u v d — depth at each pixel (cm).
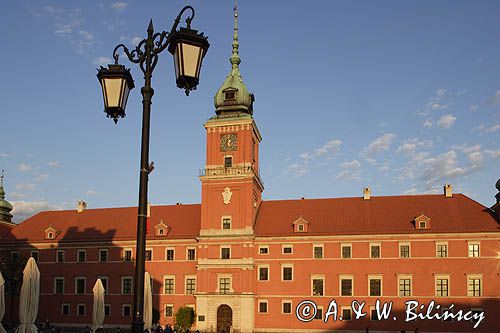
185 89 1405
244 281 9125
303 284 9025
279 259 9200
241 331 8944
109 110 1527
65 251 10481
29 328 2934
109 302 10006
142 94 1428
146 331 5547
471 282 8388
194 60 1389
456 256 8519
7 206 12131
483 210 8906
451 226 8694
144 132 1412
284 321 8969
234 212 9419
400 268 8694
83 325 10038
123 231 10400
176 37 1385
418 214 9081
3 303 3005
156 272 9881
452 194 9356
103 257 10262
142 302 1341
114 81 1528
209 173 9625
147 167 1405
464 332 8238
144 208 1382
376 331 8569
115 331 9744
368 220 9200
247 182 9450
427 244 8681
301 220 9300
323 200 9938
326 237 9081
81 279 10262
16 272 9988
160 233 10075
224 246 9344
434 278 8531
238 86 10012
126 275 10044
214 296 9150
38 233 10862
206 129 9838
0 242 10762
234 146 9662
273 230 9438
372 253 8881
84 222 10900
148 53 1438
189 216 10412
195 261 9719
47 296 10369
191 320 9194
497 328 8138
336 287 8888
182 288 9694
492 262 8362
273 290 9119
